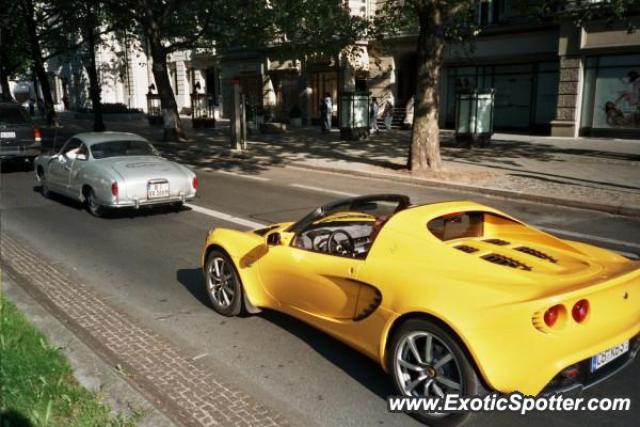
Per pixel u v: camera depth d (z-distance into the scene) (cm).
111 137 1143
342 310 452
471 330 344
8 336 467
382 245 425
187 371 456
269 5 2280
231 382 439
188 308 599
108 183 997
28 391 385
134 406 382
